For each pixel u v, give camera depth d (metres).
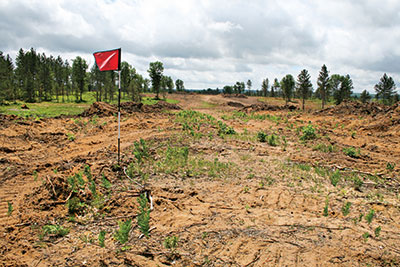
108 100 62.19
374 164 10.41
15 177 7.82
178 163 9.15
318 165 9.81
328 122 22.72
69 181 5.95
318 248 4.41
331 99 88.31
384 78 59.50
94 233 4.75
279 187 7.44
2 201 6.08
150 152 10.45
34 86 55.72
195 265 3.95
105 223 5.11
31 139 13.33
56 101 58.56
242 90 120.31
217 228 5.02
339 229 5.06
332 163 10.25
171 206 5.91
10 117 18.23
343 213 5.64
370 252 4.31
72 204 5.46
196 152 11.07
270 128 20.23
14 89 50.44
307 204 6.34
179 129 16.91
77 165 8.76
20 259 3.98
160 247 4.36
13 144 12.05
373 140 15.21
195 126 18.00
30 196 6.09
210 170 8.63
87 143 13.12
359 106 26.19
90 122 19.80
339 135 16.62
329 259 4.12
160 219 5.34
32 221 5.02
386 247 4.48
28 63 71.62
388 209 6.09
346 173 8.98
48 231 4.64
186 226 5.07
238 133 17.03
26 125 16.02
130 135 15.03
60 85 66.31
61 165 9.01
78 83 60.44
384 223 5.41
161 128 17.48
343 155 11.51
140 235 4.66
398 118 18.33
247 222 5.30
